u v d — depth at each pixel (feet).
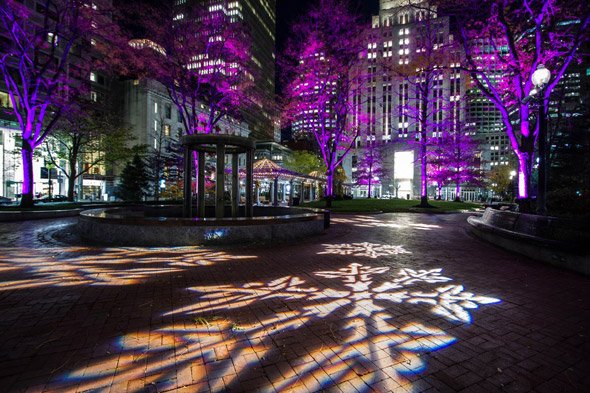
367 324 12.59
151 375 8.84
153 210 50.44
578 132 88.79
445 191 284.00
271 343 10.88
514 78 43.45
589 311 14.25
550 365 9.70
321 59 86.33
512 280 19.27
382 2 246.06
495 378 8.96
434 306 14.73
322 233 39.55
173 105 197.47
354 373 9.09
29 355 9.82
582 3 36.99
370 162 217.15
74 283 17.62
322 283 18.24
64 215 60.59
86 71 89.30
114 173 175.32
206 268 21.33
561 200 48.24
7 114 115.34
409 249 29.73
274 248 28.91
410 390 8.34
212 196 117.08
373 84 255.50
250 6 275.80
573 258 21.48
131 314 13.30
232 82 80.84
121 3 68.64
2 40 96.32
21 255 24.82
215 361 9.64
